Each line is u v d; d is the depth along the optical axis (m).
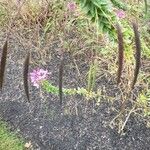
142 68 2.63
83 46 2.84
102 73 2.69
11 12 3.07
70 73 2.76
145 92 2.53
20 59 2.92
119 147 2.33
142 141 2.35
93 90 2.61
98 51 2.73
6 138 2.47
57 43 2.95
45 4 3.10
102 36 2.69
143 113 2.46
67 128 2.46
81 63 2.81
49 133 2.46
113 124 2.43
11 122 2.55
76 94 2.61
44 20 3.08
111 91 2.60
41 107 2.59
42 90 2.67
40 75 2.28
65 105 2.57
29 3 3.09
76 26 2.95
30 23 3.06
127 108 2.48
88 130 2.43
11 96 2.69
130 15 2.77
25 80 1.52
